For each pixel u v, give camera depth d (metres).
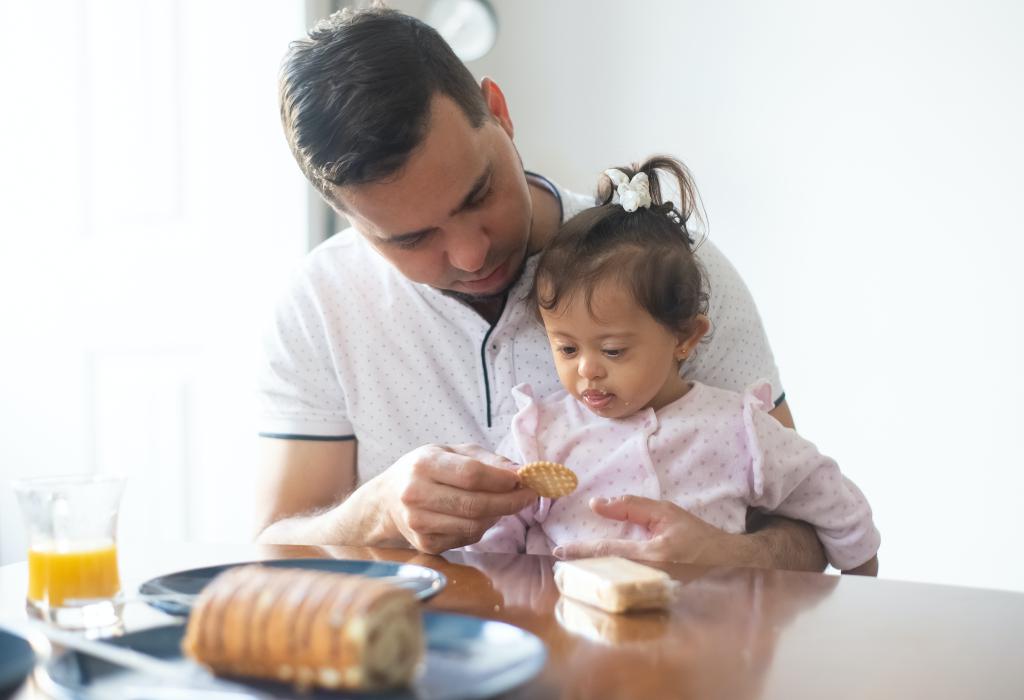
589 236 1.34
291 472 1.51
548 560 1.04
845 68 2.43
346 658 0.59
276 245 2.30
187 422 2.28
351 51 1.15
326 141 1.15
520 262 1.38
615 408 1.34
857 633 0.75
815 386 2.47
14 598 0.91
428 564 1.02
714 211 2.58
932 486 2.36
